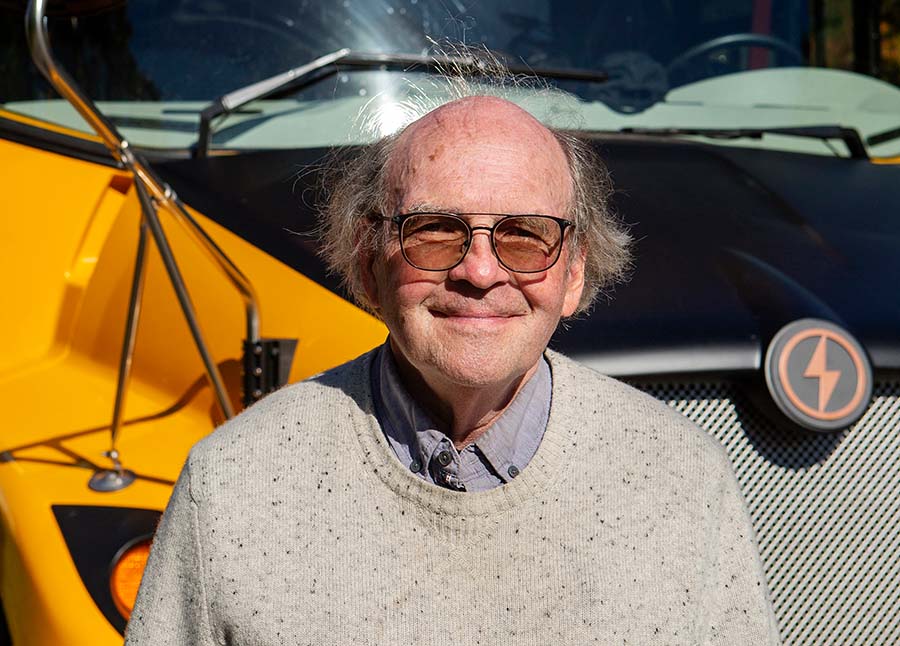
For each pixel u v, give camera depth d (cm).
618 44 338
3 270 287
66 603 205
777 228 260
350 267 187
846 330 221
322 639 160
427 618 162
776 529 226
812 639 228
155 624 167
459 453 173
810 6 361
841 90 360
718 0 350
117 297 279
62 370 278
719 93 345
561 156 171
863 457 227
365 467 169
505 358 163
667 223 257
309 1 323
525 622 163
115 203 301
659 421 178
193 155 315
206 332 261
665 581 166
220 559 164
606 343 219
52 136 313
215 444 174
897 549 229
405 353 166
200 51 323
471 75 209
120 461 240
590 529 167
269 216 271
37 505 224
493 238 160
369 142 185
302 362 240
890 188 292
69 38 325
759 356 219
